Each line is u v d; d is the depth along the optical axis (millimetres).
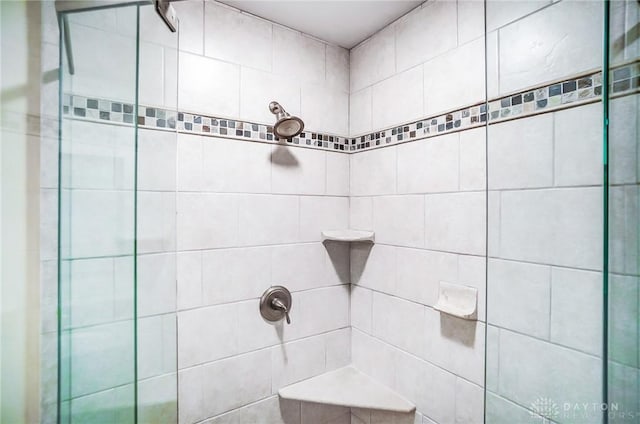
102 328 738
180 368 1125
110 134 732
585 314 721
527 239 819
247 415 1270
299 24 1377
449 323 1120
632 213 639
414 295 1252
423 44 1221
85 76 705
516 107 835
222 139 1220
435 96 1175
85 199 716
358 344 1528
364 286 1496
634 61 629
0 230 676
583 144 721
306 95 1445
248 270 1278
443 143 1145
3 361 692
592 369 708
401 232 1310
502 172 868
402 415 1292
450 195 1121
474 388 1038
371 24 1377
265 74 1329
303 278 1433
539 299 796
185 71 1143
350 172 1585
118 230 754
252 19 1298
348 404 1273
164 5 868
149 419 873
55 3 689
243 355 1264
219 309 1210
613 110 657
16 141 677
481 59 1023
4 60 659
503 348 867
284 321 1369
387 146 1377
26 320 706
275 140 1354
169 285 972
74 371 726
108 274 740
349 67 1584
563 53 747
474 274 1042
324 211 1500
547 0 771
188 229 1144
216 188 1205
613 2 651
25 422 709
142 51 793
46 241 709
